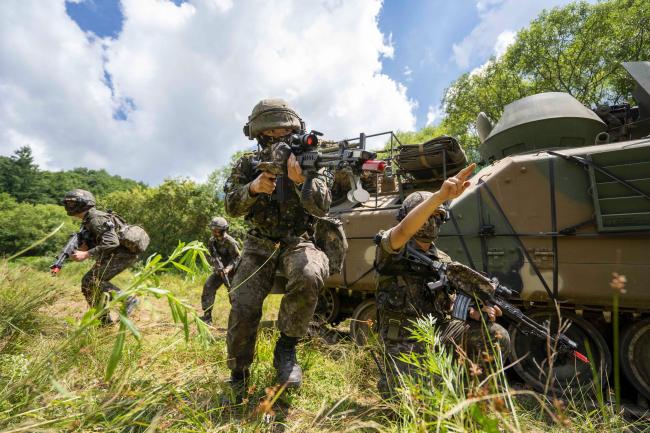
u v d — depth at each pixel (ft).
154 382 5.65
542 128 14.38
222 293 22.08
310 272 7.28
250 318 7.38
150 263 3.91
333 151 6.42
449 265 7.18
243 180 8.30
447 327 7.22
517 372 11.43
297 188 7.39
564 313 11.46
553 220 11.27
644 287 9.97
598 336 10.94
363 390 7.73
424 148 15.14
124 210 73.72
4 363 5.96
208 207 66.74
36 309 8.95
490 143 16.42
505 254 11.76
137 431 4.73
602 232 10.53
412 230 6.81
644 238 10.21
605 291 10.39
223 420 5.84
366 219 14.94
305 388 7.79
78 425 3.92
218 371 7.84
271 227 7.75
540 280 11.19
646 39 59.26
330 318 16.51
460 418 3.40
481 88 75.25
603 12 62.23
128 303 6.65
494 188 12.17
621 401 10.65
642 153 10.36
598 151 10.96
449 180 6.22
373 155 6.01
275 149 6.96
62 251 12.34
